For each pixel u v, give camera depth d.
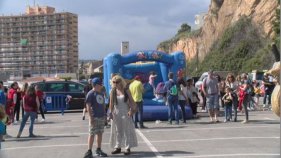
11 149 13.50
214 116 19.80
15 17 126.94
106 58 23.33
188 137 14.97
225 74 53.06
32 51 127.31
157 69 23.86
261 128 16.95
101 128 11.67
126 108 11.98
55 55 128.38
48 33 126.31
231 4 108.81
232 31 102.00
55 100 29.02
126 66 23.66
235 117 19.64
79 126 19.78
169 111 19.39
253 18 98.56
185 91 19.67
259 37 95.25
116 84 12.00
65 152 12.66
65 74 111.25
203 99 26.19
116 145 12.02
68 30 128.25
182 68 23.42
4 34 126.88
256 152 11.74
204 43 118.31
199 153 11.80
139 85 17.77
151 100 22.14
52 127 19.66
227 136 14.96
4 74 98.69
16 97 22.14
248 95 19.27
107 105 19.06
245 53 96.12
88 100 11.56
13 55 127.25
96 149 11.95
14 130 18.78
